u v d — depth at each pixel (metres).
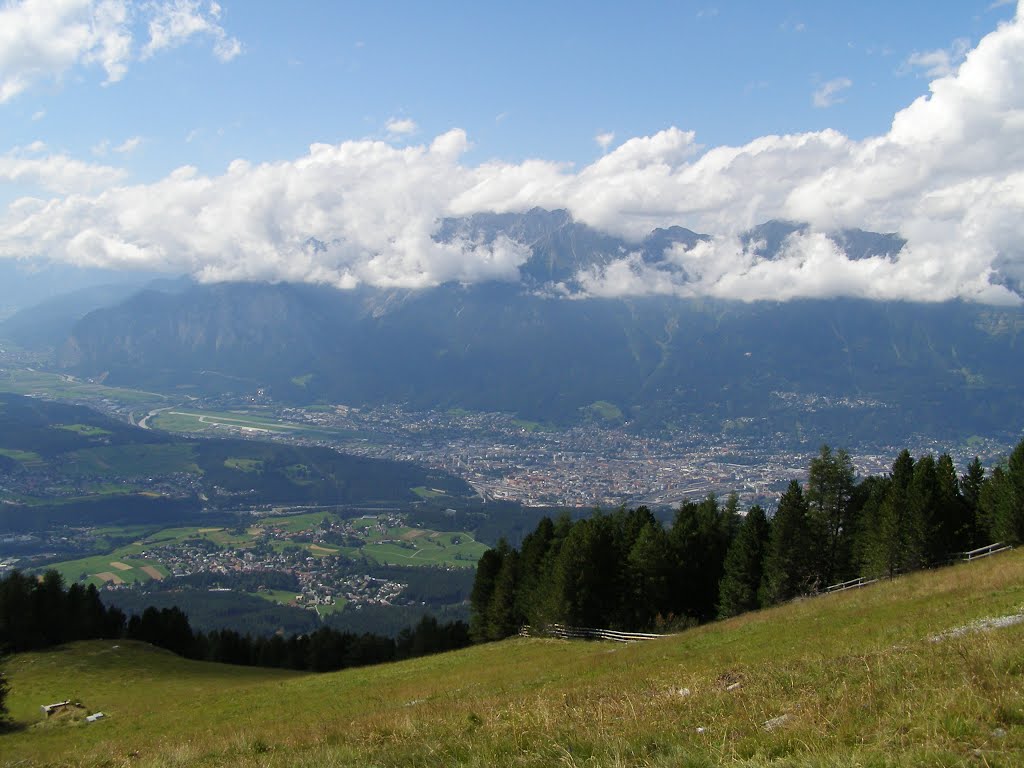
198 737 26.02
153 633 86.69
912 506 57.59
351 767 13.33
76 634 76.56
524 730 14.33
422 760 12.95
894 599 33.84
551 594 62.59
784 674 16.47
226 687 55.06
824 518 66.50
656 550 64.38
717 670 21.34
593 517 73.50
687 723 13.33
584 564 61.09
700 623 65.44
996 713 10.84
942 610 26.17
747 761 10.31
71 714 41.41
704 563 70.88
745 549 65.31
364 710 28.94
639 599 63.69
